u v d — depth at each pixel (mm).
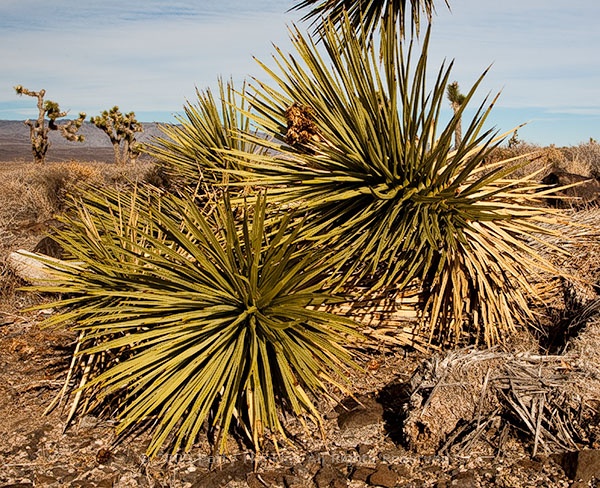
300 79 4160
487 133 3363
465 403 3141
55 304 3561
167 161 5934
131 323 3148
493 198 4070
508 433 3092
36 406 3742
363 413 3398
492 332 3967
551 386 3158
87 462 3117
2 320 5242
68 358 4383
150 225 4062
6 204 9992
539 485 2711
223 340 3166
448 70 3412
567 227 5336
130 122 32406
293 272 3047
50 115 29828
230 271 3217
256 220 3217
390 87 3650
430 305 4145
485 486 2748
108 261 3611
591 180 8164
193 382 3092
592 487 2652
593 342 3521
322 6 6801
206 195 4746
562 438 2969
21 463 3109
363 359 4117
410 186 3859
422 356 4105
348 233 3863
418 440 3094
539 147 15375
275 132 4320
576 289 4375
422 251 3969
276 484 2885
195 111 5750
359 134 3859
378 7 6688
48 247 6406
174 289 3406
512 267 3965
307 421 3426
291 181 4031
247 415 3463
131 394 3125
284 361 3041
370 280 4070
